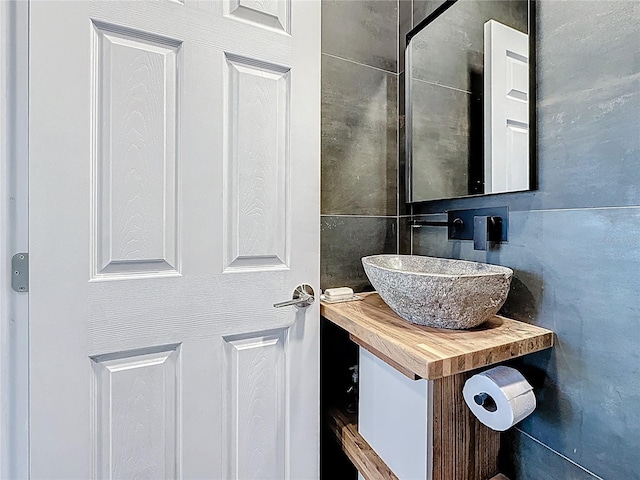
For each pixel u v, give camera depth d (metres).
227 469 0.92
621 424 0.73
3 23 0.72
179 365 0.87
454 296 0.76
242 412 0.95
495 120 1.01
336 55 1.32
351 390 1.31
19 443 0.75
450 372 0.68
